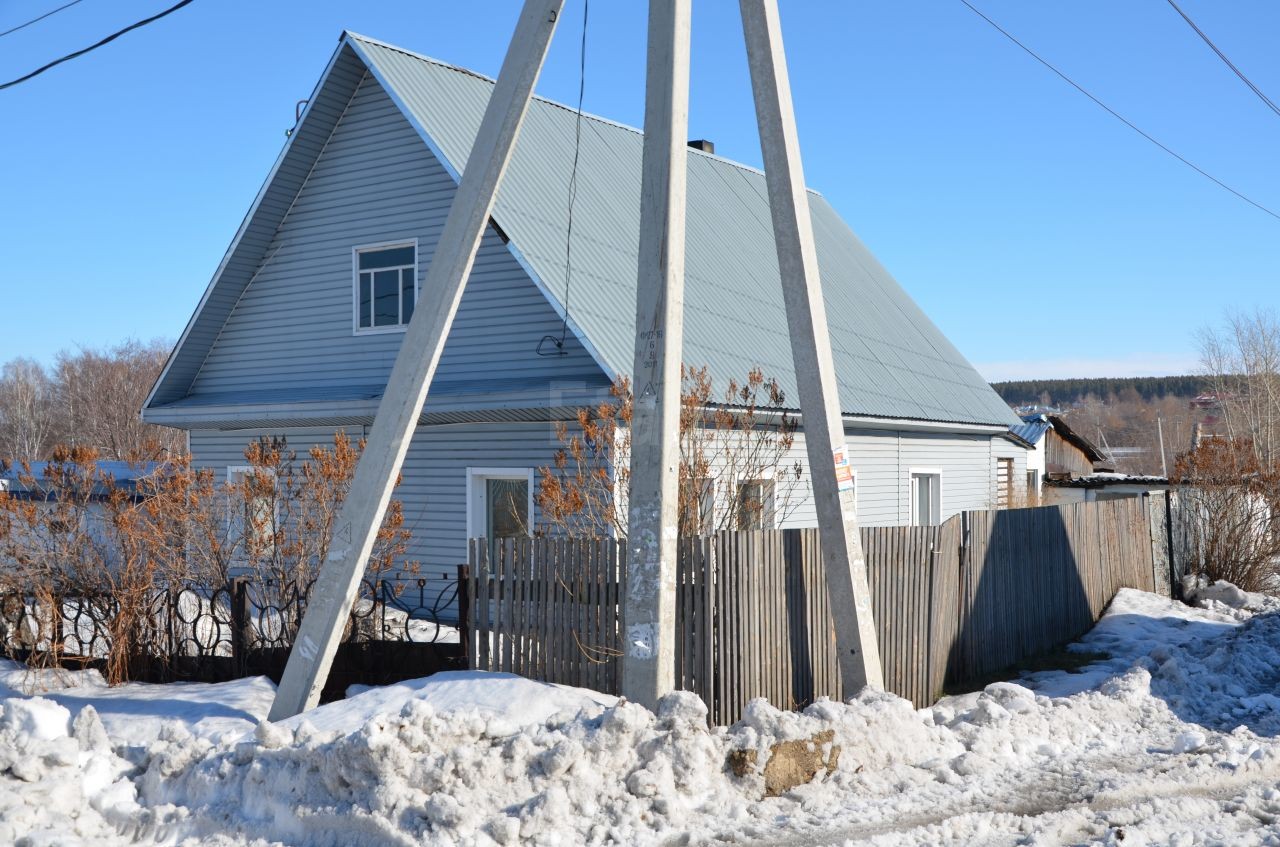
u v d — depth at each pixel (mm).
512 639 8258
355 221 16703
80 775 6535
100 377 57156
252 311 17766
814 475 8289
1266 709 9398
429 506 15562
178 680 9688
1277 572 18188
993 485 24469
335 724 7312
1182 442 97938
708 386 10188
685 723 6559
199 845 6059
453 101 16797
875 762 7102
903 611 9211
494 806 6012
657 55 7430
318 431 16672
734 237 20156
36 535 10297
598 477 9734
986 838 5848
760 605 7949
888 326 22891
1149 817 6176
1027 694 8719
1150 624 13539
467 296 15367
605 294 14875
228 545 10812
